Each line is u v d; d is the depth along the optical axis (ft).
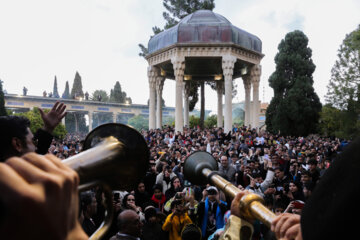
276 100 110.11
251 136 64.75
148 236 14.98
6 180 0.98
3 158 3.44
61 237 1.07
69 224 1.15
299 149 47.73
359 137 1.37
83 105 229.25
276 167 24.88
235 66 96.94
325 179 1.42
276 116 106.11
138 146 3.10
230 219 2.63
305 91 105.09
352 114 87.45
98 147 2.71
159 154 37.17
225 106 79.10
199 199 20.43
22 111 225.56
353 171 1.23
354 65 89.40
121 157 2.82
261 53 87.97
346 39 91.91
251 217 2.56
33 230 0.97
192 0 114.21
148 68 92.07
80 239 1.19
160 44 86.17
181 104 79.77
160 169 27.86
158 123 99.04
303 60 107.34
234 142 56.34
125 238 10.89
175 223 14.98
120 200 15.66
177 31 78.89
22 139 3.52
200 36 78.38
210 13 85.10
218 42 77.92
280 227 2.07
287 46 110.32
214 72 103.40
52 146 43.50
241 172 23.81
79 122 284.41
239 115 210.38
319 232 1.27
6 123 3.47
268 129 112.68
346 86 89.76
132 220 11.07
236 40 80.23
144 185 22.03
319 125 102.22
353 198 1.15
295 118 102.22
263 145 56.03
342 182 1.26
